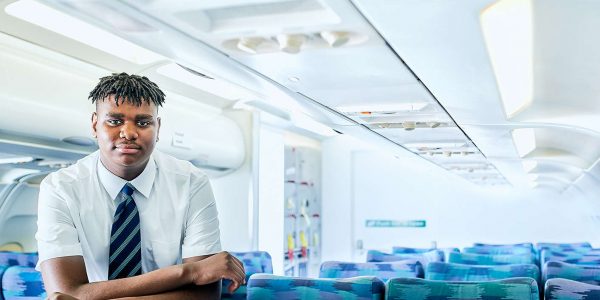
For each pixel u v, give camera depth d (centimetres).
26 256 370
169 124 395
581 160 511
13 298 318
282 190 713
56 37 307
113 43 339
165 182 200
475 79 221
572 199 830
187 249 200
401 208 905
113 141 172
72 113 314
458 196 889
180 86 415
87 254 192
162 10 148
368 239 912
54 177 188
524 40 215
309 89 252
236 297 294
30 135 295
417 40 170
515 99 296
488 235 877
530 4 177
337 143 911
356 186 920
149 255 197
